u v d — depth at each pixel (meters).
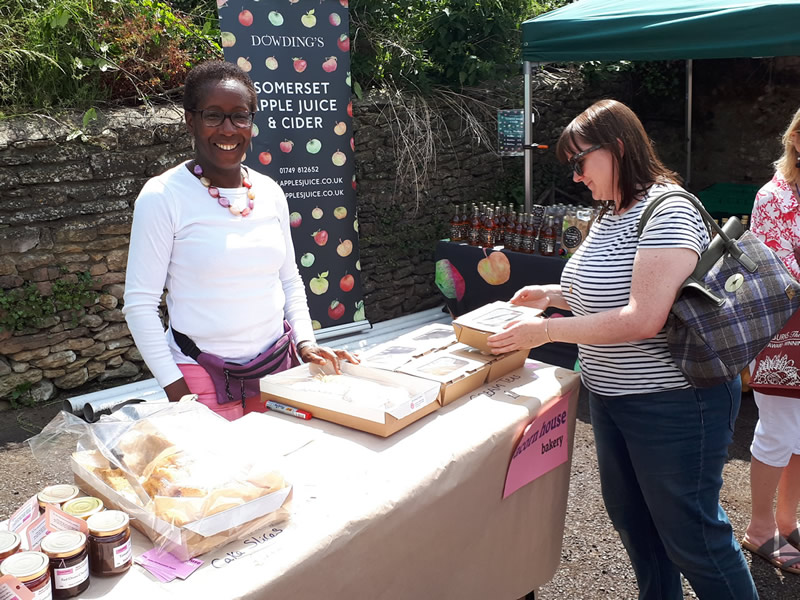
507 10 6.71
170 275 2.12
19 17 4.73
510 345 2.00
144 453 1.52
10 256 4.14
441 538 1.68
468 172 6.24
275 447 1.73
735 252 1.85
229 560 1.31
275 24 4.57
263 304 2.19
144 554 1.33
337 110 4.91
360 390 1.91
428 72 6.39
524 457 1.94
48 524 1.31
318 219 4.99
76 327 4.44
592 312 1.97
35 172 4.13
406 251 5.85
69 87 4.54
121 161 4.40
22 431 4.04
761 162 8.07
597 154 1.92
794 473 2.73
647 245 1.80
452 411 1.92
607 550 2.98
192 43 5.25
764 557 2.81
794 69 7.66
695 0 4.38
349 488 1.53
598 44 4.52
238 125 2.05
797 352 2.48
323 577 1.36
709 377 1.81
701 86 8.23
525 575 2.15
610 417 2.09
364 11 5.90
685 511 1.93
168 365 2.07
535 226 4.71
